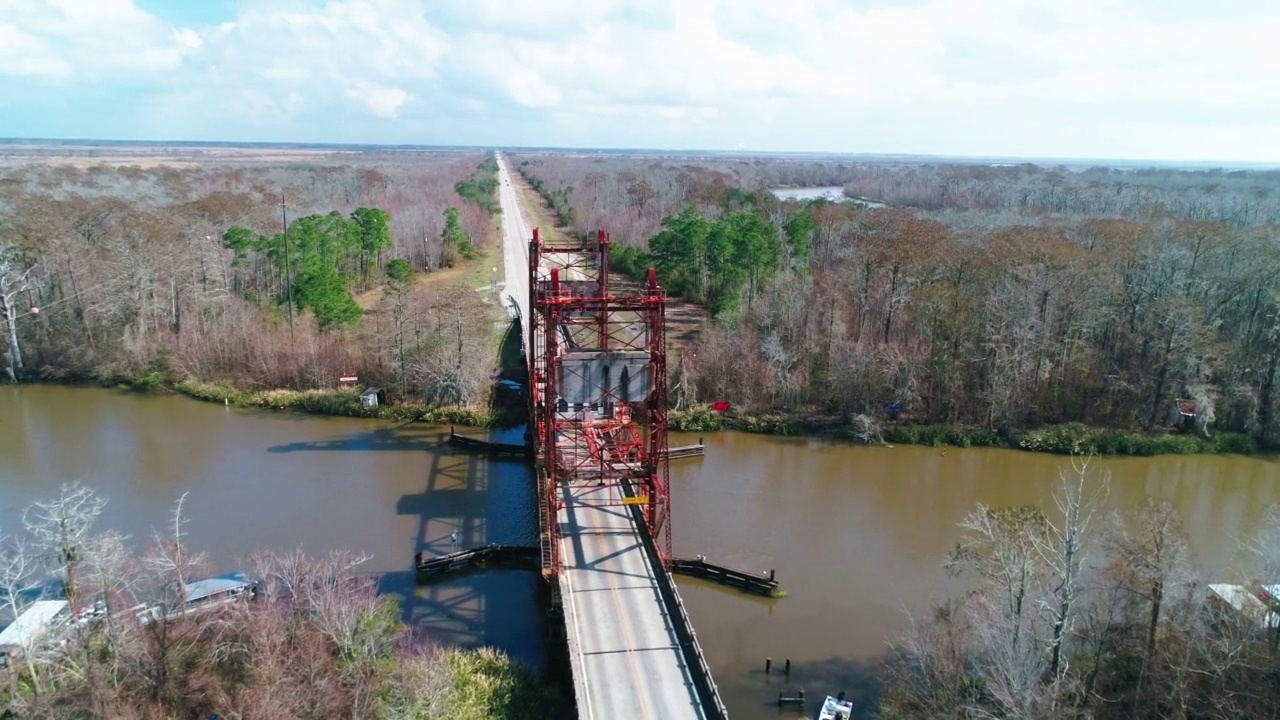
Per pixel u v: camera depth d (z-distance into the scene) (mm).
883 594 52969
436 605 51406
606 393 52594
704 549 58500
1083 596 45500
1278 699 34156
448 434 80375
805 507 65500
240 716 33281
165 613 38969
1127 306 82438
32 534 56969
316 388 88938
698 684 38688
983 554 54938
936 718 36531
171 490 66375
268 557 50844
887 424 80250
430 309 92062
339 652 40250
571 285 76688
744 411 82938
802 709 42250
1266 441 77000
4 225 101375
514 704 40969
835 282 93188
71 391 90938
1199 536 60156
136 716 33500
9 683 35875
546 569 48500
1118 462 74500
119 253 95750
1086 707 38000
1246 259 86938
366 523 61375
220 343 92000
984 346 79688
